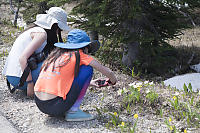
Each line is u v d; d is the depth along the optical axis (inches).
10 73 149.9
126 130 118.1
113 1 247.3
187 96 166.9
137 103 152.3
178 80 221.6
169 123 128.0
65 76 118.3
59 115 124.1
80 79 120.0
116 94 166.4
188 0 240.7
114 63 276.4
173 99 152.4
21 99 153.9
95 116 131.6
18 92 164.1
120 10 251.4
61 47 121.2
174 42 386.3
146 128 121.8
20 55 146.9
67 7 521.3
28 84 150.2
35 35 145.5
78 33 125.0
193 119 131.2
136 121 118.8
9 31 345.4
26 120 126.6
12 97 155.9
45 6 371.6
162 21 259.6
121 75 234.4
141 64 279.4
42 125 121.8
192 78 221.6
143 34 246.2
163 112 142.3
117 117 126.6
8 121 122.9
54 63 120.4
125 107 147.3
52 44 156.2
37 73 149.1
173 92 175.9
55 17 150.2
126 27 254.7
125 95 162.2
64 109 120.2
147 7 269.7
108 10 245.6
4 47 271.4
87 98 159.5
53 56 123.3
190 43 393.4
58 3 264.5
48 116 131.6
